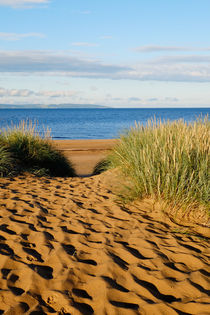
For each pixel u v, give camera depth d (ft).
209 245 9.95
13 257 8.69
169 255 9.16
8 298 6.81
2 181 18.88
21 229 10.79
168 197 12.98
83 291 7.27
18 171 22.07
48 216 12.41
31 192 16.40
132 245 9.77
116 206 13.80
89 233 10.68
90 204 14.26
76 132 125.08
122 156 20.17
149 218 12.26
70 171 27.76
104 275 7.94
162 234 10.71
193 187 12.39
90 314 6.44
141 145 18.90
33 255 8.89
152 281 7.77
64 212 12.98
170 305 6.81
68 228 11.10
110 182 18.84
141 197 14.35
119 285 7.54
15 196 15.30
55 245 9.61
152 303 6.87
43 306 6.64
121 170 20.07
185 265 8.62
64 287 7.35
